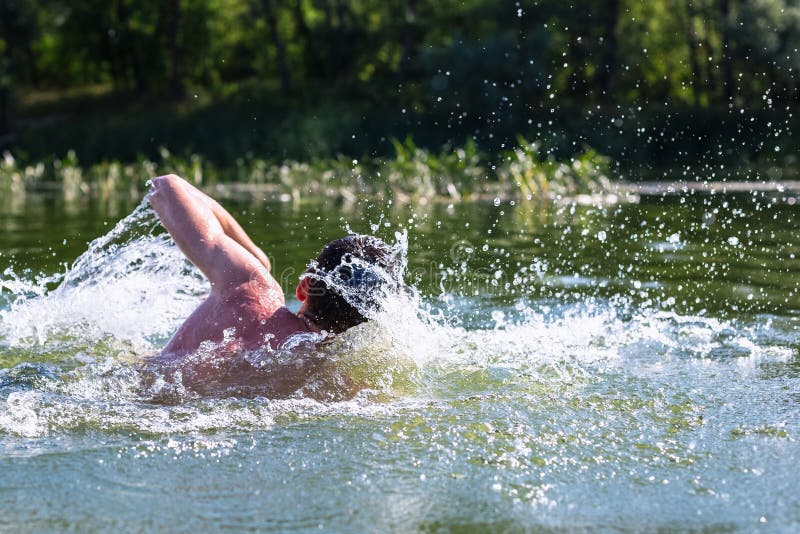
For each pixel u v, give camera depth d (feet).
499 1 129.18
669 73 152.66
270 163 81.51
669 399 12.50
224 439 10.67
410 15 152.87
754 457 10.16
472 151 59.36
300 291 13.19
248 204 48.93
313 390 12.37
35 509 8.66
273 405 11.86
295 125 100.42
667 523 8.40
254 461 9.97
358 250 13.08
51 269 26.12
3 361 14.42
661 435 10.93
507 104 101.24
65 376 13.10
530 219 39.34
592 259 26.96
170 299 17.88
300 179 66.13
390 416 11.58
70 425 11.10
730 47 123.03
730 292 21.44
